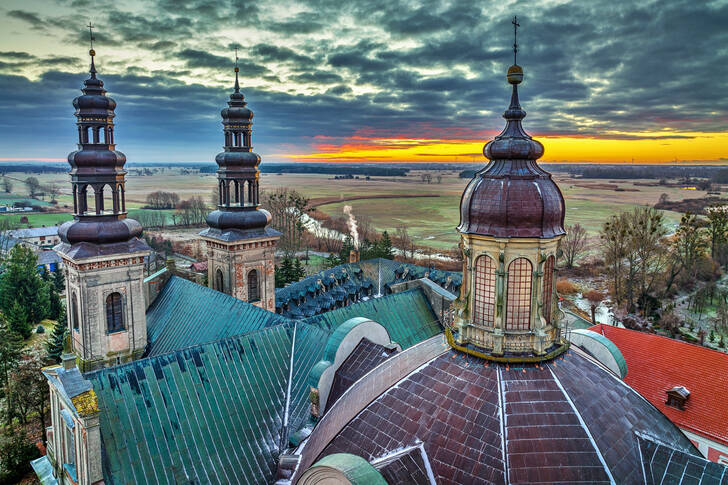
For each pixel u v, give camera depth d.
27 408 65.50
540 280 22.83
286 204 182.88
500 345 22.95
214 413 31.94
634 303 107.19
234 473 30.05
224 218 59.53
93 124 47.62
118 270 49.88
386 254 128.00
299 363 37.91
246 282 60.56
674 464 20.09
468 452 20.02
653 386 50.50
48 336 98.50
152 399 30.39
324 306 75.56
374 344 33.06
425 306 58.00
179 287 56.50
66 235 48.06
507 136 23.06
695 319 96.75
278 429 33.50
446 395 22.34
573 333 31.67
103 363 50.16
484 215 22.84
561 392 21.56
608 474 19.19
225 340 36.41
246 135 59.66
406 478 19.69
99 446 26.12
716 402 46.91
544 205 22.27
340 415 25.94
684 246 107.19
